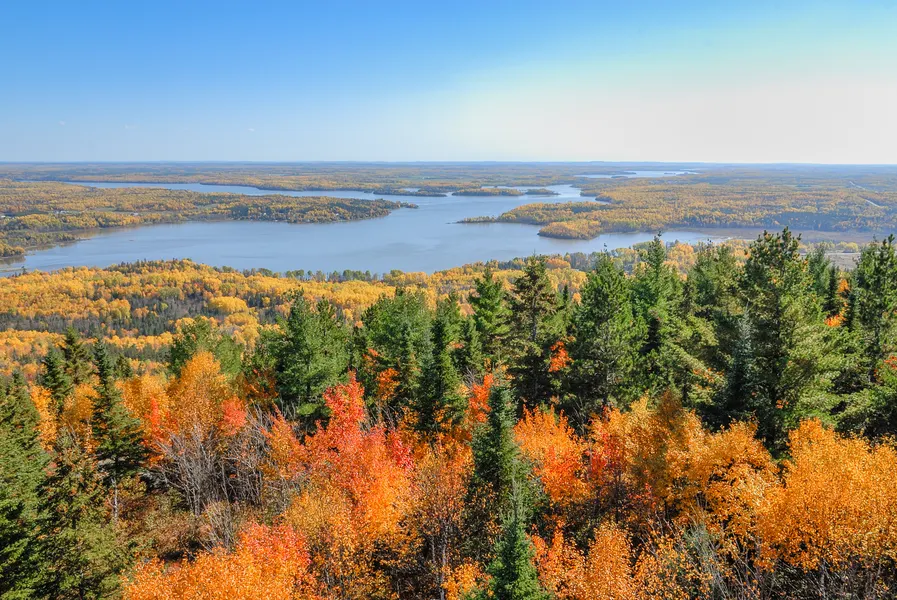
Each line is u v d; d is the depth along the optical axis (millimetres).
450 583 22266
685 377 31594
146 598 20625
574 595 18781
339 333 53156
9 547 21297
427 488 26812
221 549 23625
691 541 18422
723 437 21875
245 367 56000
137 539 26281
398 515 25125
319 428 31875
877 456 19203
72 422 41812
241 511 31594
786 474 19719
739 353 24297
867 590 15891
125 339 167375
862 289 35469
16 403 40781
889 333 30734
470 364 41031
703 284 47781
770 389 23875
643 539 21547
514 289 40719
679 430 22844
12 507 22141
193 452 34219
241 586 20078
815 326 23891
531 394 37188
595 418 31016
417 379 34031
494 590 16312
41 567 21922
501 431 24516
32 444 30875
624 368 33688
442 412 32812
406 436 32469
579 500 24469
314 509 24672
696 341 34562
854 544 16438
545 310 40031
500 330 43812
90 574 22922
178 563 28969
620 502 23750
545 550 20656
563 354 38000
